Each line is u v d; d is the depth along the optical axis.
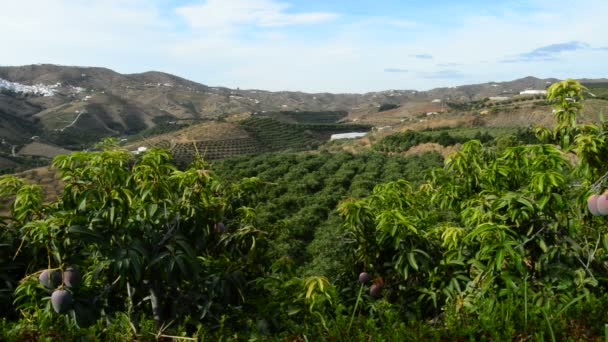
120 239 3.07
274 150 124.25
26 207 3.50
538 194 3.48
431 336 2.67
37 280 2.95
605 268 3.58
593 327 2.69
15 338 2.50
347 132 161.12
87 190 3.07
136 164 3.53
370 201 4.58
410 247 3.76
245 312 3.40
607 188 3.52
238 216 4.81
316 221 28.62
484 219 3.57
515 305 2.89
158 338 2.64
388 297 3.80
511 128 82.75
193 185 3.75
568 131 4.24
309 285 2.96
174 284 3.26
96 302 3.05
